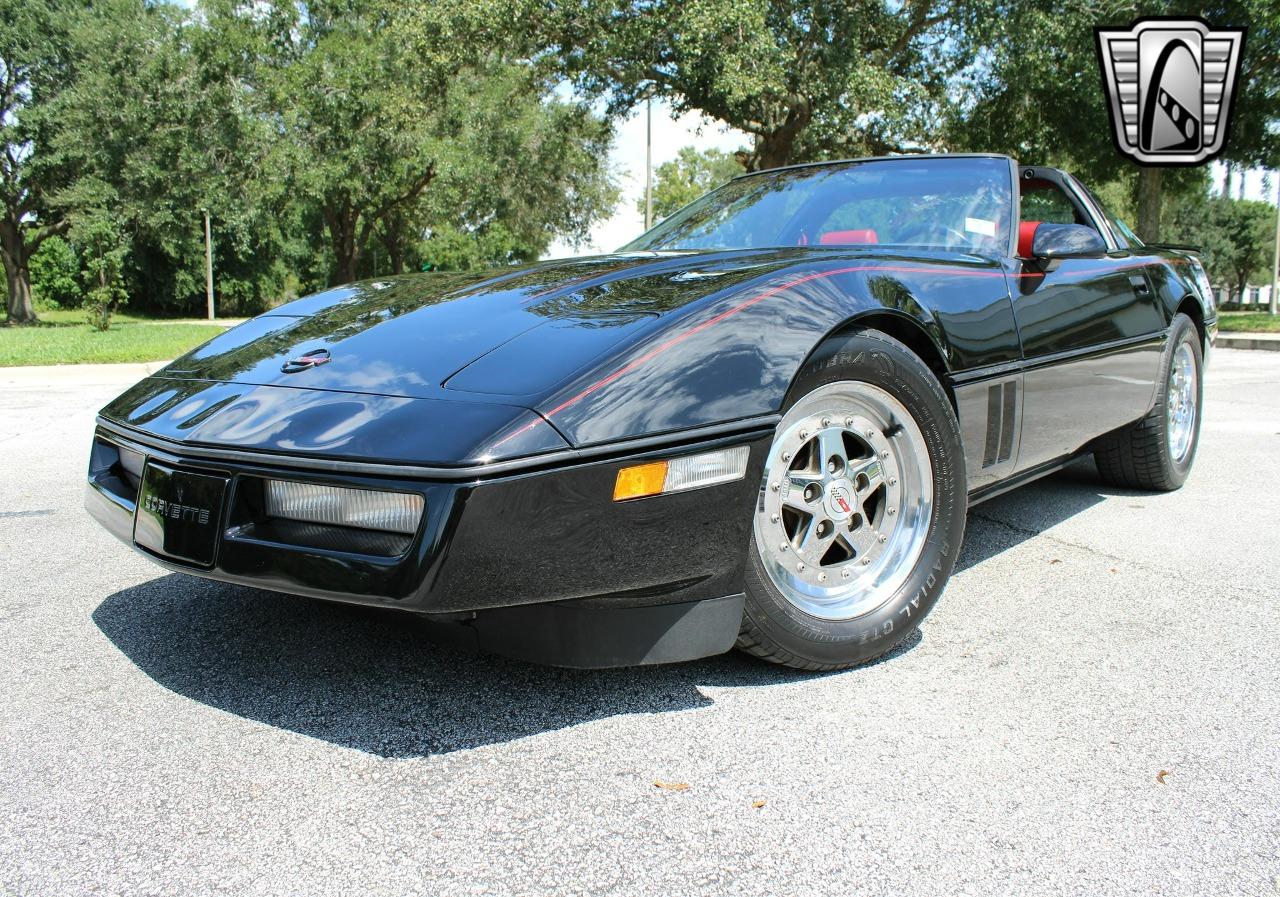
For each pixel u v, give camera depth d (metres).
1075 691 1.91
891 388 2.02
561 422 1.56
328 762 1.63
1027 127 19.62
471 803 1.50
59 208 28.09
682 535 1.65
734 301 1.82
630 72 16.92
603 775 1.58
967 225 2.68
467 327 1.90
